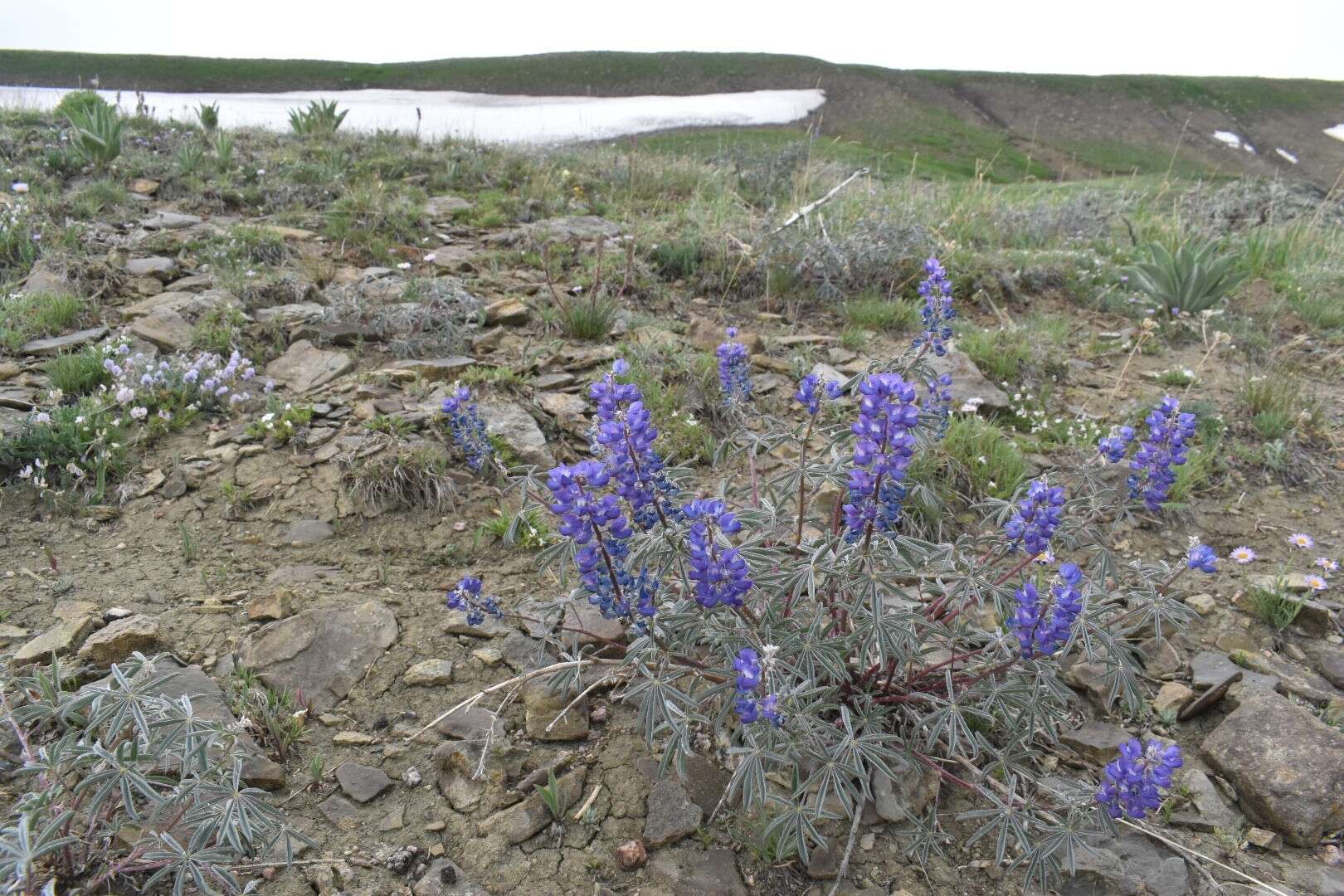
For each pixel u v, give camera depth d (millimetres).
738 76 55719
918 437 3271
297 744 2771
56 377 4676
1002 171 42344
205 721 2275
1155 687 3266
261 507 4012
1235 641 3500
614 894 2340
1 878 1911
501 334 5770
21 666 2918
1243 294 8070
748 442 3096
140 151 10172
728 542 2406
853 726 2553
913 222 8320
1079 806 2453
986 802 2713
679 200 10672
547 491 3639
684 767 2494
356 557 3730
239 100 34875
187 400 4727
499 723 2854
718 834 2537
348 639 3160
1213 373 6129
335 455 4262
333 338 5477
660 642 2508
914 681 2758
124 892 2221
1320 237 10039
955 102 56000
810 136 13297
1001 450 4531
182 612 3287
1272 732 2844
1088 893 2457
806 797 2471
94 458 4188
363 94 42750
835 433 2863
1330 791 2646
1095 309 7484
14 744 2605
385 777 2666
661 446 4504
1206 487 4672
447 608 3414
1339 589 3857
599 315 5871
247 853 2365
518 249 7602
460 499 4109
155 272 6340
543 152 12992
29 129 10648
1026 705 2506
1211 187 14383
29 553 3600
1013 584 3096
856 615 2549
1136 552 4137
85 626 3113
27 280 5973
